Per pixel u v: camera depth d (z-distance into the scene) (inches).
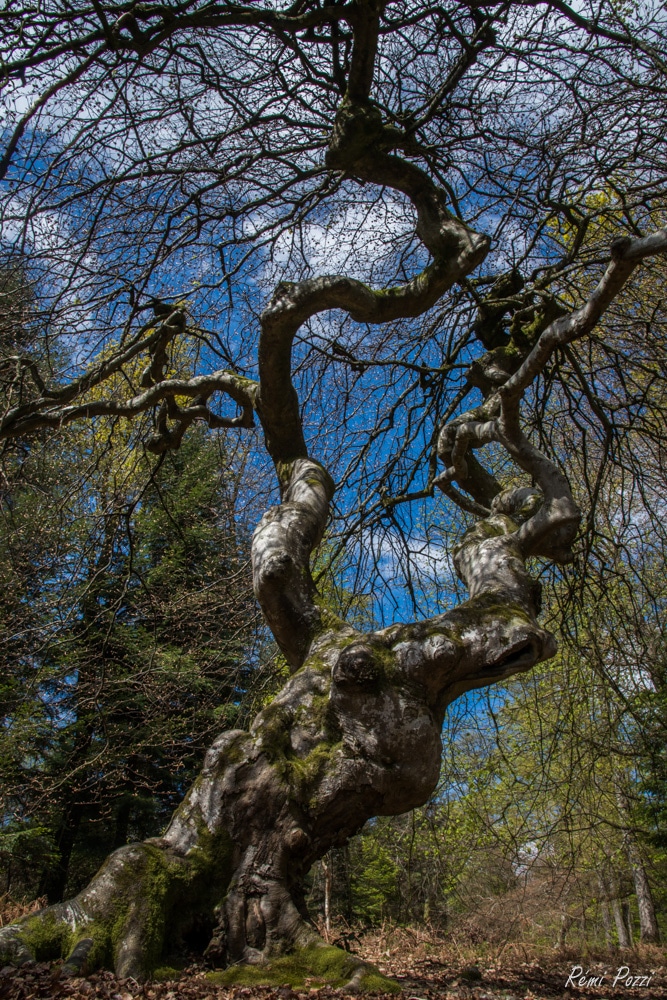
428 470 352.2
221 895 161.3
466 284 310.8
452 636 183.9
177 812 170.7
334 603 357.7
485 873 521.7
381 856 548.4
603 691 349.1
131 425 380.2
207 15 222.8
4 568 342.6
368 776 173.3
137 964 145.9
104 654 362.9
